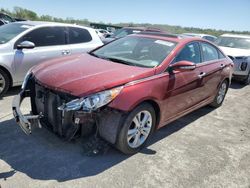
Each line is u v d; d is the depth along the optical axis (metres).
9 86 5.52
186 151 3.95
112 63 3.88
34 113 3.79
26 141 3.71
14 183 2.89
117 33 12.06
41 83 3.37
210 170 3.53
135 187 3.03
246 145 4.38
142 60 4.00
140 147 3.73
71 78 3.29
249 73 8.88
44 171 3.13
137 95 3.29
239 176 3.48
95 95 3.04
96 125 3.33
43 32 5.90
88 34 6.80
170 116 4.15
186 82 4.19
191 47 4.52
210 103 5.76
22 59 5.49
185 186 3.16
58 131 3.34
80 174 3.14
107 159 3.48
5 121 4.28
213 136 4.58
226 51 9.14
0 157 3.32
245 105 6.63
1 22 14.92
